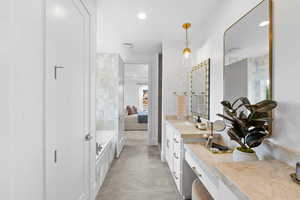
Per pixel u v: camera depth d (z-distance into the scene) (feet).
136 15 8.20
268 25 4.30
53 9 3.42
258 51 4.71
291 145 3.71
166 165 10.73
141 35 10.79
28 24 2.60
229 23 6.48
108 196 7.30
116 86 12.59
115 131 12.32
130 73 24.94
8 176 2.21
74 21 4.54
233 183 2.83
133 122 23.25
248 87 5.17
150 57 15.25
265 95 4.44
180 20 8.71
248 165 3.63
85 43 5.38
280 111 4.00
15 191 2.33
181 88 11.51
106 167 9.41
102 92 12.76
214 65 7.84
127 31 10.16
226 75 6.53
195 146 6.48
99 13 8.01
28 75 2.61
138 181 8.65
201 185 6.01
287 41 3.80
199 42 9.91
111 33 10.48
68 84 4.19
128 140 17.40
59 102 3.73
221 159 5.00
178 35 10.73
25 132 2.54
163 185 8.27
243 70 5.43
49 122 3.29
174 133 8.46
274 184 2.80
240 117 4.57
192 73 10.80
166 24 9.18
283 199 2.36
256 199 2.35
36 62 2.83
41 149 3.00
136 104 31.45
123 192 7.63
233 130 4.60
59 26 3.69
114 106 12.71
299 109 3.52
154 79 15.30
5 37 2.15
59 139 3.75
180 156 7.10
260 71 4.63
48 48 3.23
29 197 2.65
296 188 2.67
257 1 4.89
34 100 2.78
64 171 4.01
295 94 3.61
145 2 7.11
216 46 7.61
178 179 7.57
